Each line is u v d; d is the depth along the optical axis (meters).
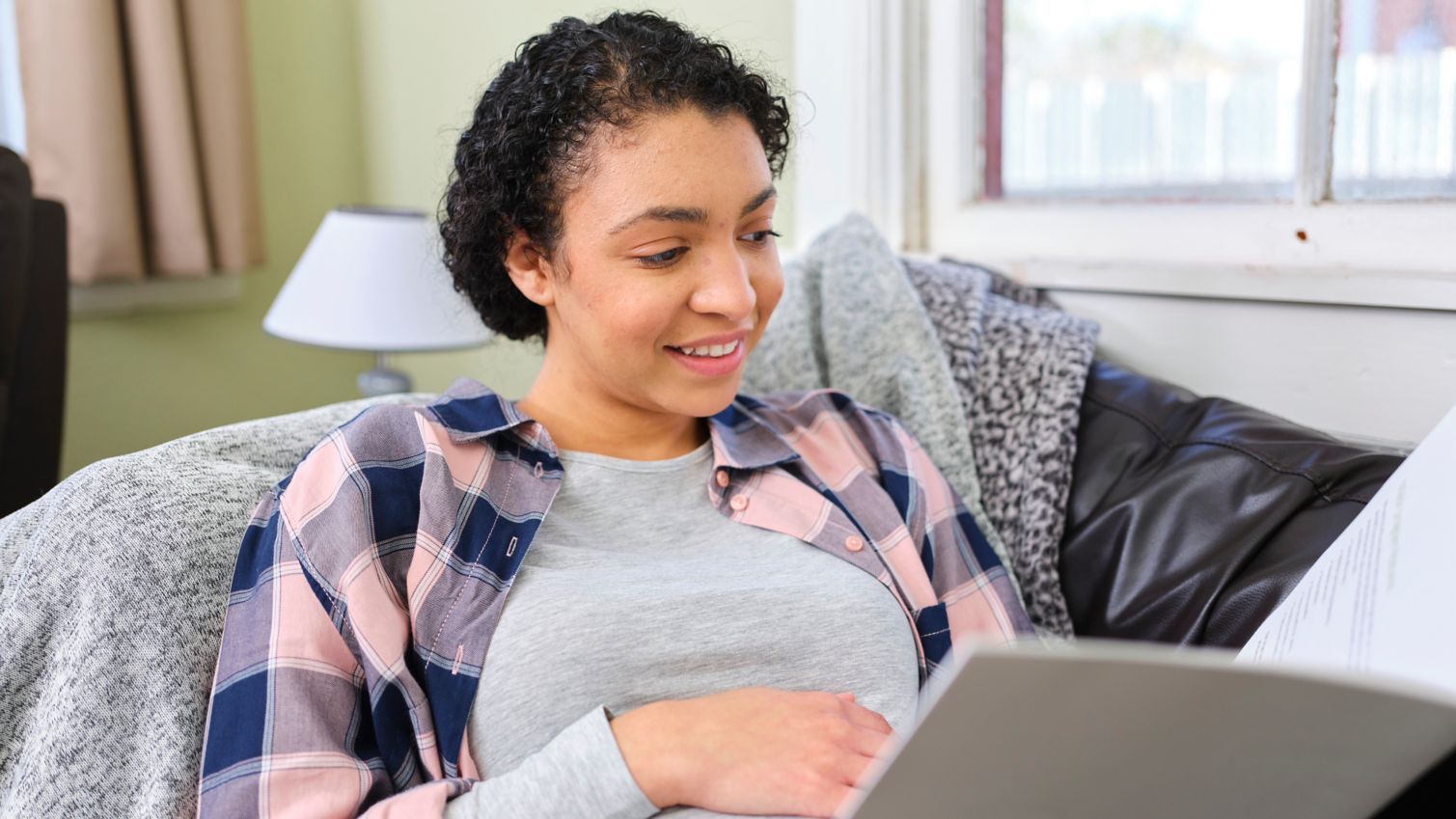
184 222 2.11
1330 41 1.30
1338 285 1.21
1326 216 1.30
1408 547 0.69
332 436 0.90
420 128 2.40
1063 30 1.56
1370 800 0.55
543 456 0.95
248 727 0.76
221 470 0.94
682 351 0.91
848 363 1.32
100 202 2.02
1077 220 1.53
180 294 2.26
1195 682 0.49
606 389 0.97
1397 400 1.20
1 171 1.52
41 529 0.87
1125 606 1.07
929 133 1.68
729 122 0.89
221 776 0.75
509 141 0.92
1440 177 1.23
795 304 1.39
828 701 0.82
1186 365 1.37
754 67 1.11
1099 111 1.53
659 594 0.87
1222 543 1.03
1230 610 0.99
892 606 0.96
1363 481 1.01
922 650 0.99
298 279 1.83
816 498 1.01
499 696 0.83
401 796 0.76
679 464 0.99
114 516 0.85
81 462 2.17
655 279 0.88
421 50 2.36
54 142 2.00
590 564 0.90
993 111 1.65
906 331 1.30
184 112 2.10
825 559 0.97
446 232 1.05
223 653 0.80
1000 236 1.62
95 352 2.18
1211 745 0.52
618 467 0.96
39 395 1.62
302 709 0.77
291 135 2.45
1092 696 0.50
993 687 0.49
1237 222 1.38
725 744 0.77
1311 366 1.26
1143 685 0.49
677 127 0.87
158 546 0.85
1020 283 1.51
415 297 1.79
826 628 0.90
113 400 2.21
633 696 0.85
